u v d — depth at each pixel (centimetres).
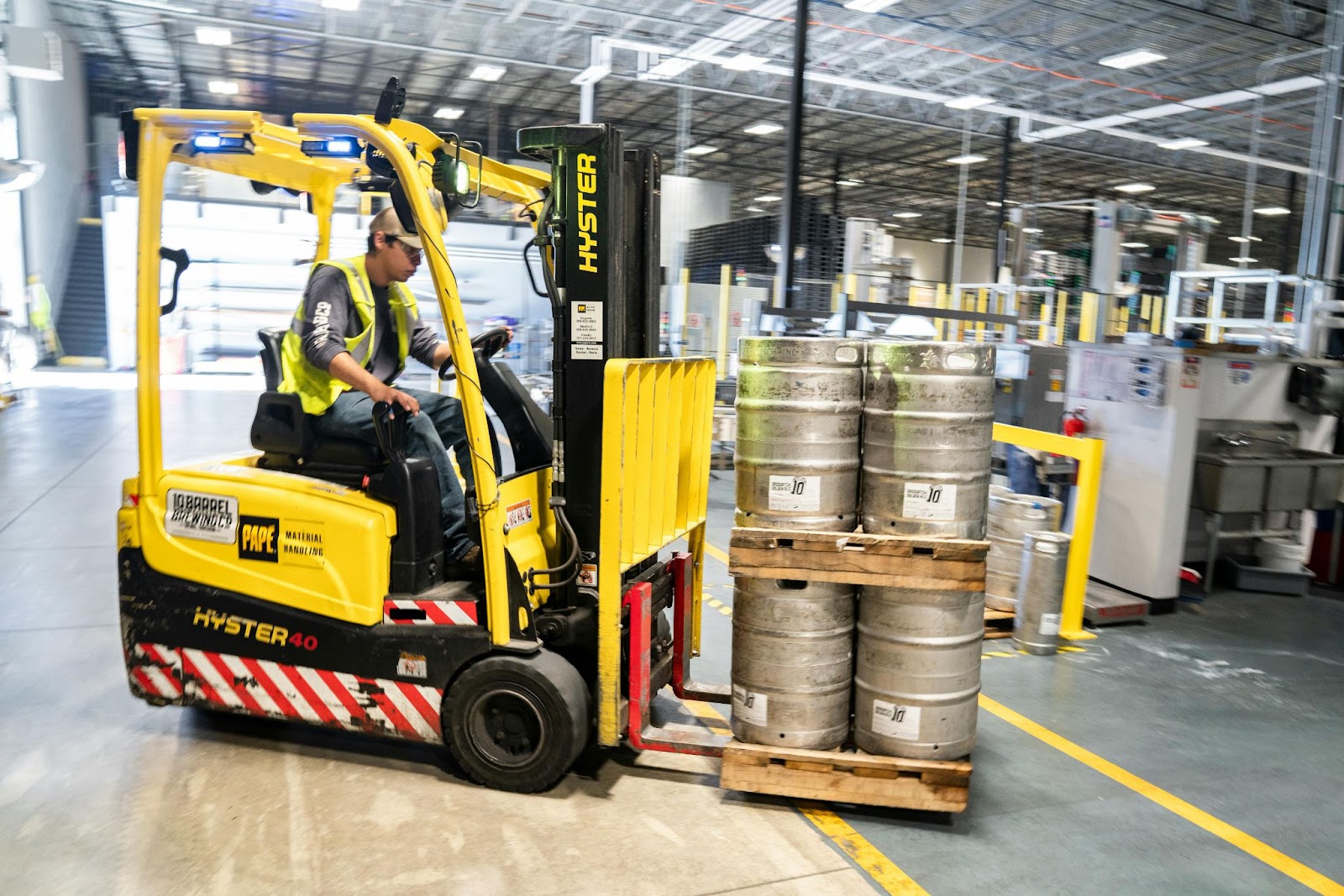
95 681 378
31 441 1009
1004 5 1152
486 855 258
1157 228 850
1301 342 737
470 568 322
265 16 1399
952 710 283
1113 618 518
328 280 313
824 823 286
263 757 315
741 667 293
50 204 1728
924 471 284
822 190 2633
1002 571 487
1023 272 999
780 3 1146
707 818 285
